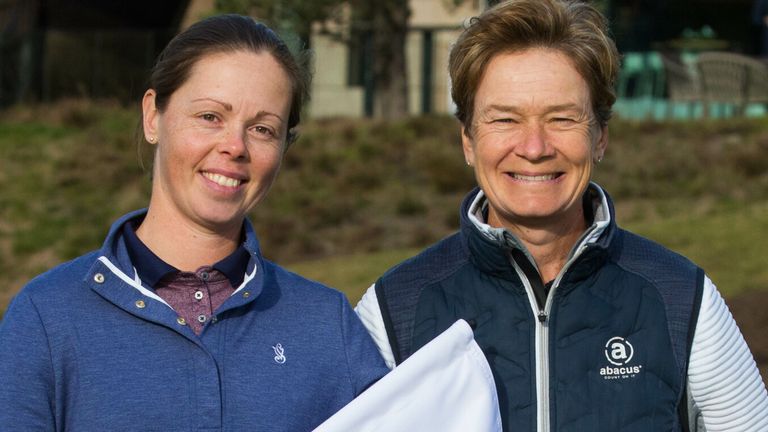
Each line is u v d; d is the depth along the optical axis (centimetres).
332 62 1991
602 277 321
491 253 319
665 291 319
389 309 333
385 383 296
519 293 321
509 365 318
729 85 1597
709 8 1902
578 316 317
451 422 302
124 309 278
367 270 1026
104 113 1775
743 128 1527
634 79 1758
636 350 314
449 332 306
